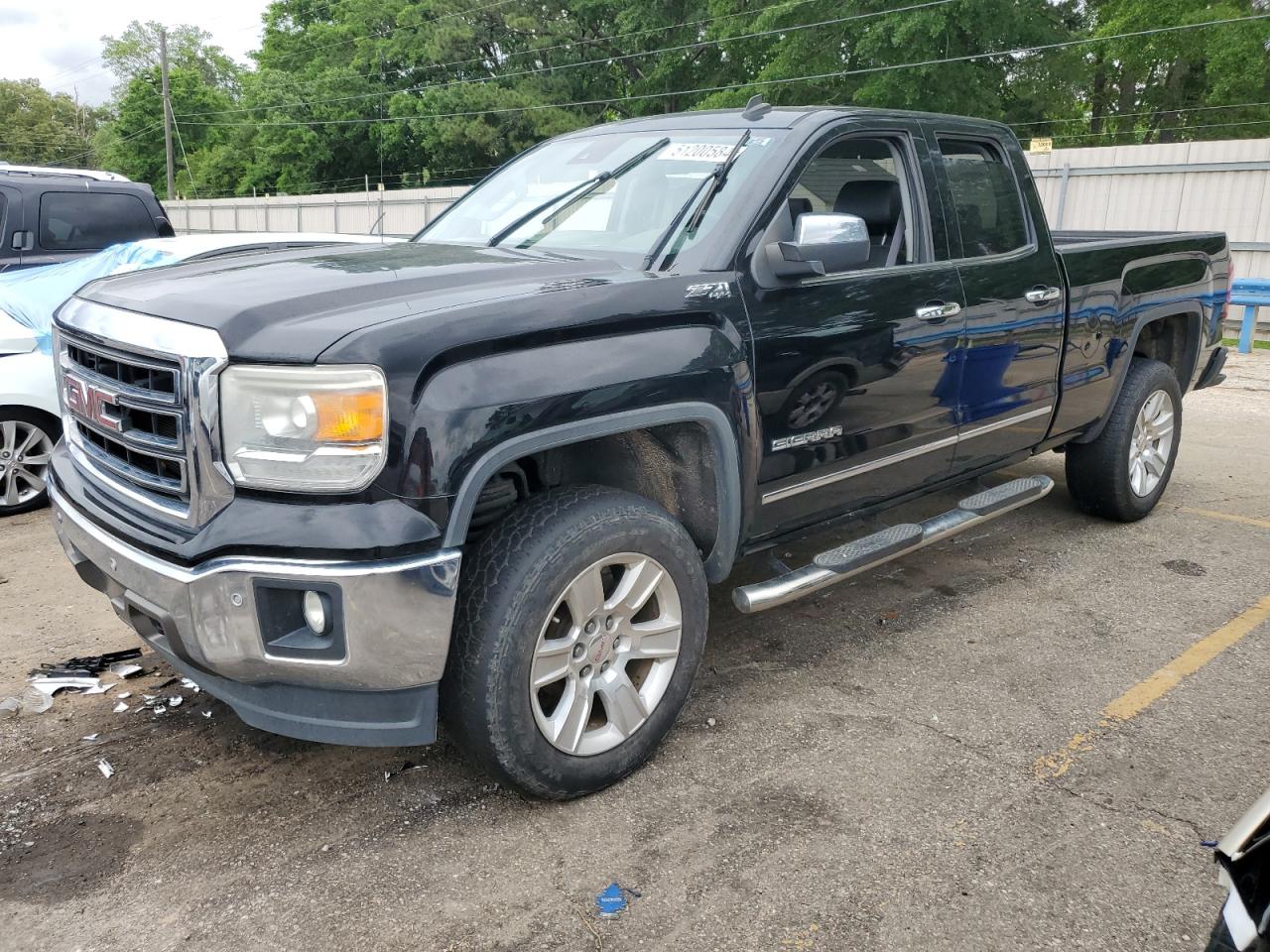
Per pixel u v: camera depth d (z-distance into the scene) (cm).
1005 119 3012
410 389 243
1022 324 431
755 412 321
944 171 409
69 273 685
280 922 248
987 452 442
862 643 411
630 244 345
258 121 5338
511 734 272
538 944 240
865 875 265
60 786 305
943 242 400
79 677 373
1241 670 387
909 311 373
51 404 584
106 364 283
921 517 555
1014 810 295
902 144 396
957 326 396
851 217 318
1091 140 3484
